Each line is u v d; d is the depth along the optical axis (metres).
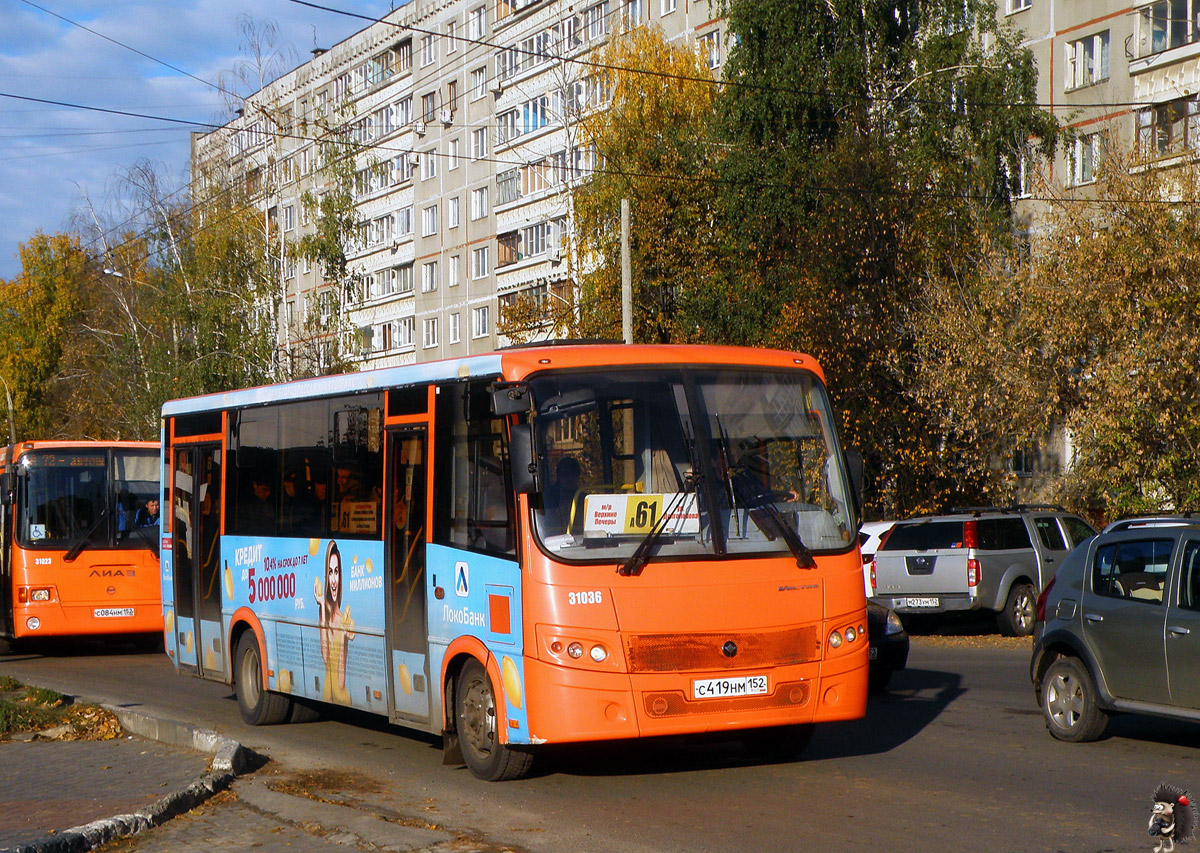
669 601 8.48
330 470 11.59
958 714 12.37
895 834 7.48
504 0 59.44
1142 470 21.86
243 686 13.16
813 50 32.50
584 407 8.80
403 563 10.29
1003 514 21.36
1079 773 9.27
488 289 59.81
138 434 53.41
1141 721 11.73
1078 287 22.09
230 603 13.47
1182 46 33.78
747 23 32.88
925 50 32.50
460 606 9.41
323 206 48.38
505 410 8.46
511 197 57.91
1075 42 37.25
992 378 24.42
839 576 9.01
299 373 49.22
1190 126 33.56
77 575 21.05
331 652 11.42
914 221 29.45
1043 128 31.97
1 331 75.50
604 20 52.66
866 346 28.94
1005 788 8.77
